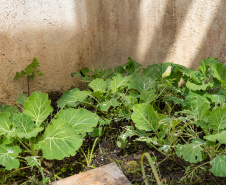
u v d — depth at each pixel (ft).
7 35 2.56
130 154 2.32
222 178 1.98
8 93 2.72
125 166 2.16
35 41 2.81
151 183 1.95
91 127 2.14
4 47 2.57
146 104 2.21
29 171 2.11
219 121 2.00
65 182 1.86
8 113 2.05
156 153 2.30
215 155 2.04
